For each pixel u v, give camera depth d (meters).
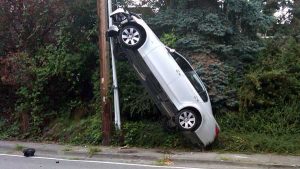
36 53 16.61
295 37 16.05
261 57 14.88
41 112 16.14
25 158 12.37
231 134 13.33
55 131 15.50
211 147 12.84
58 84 16.33
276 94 13.90
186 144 13.12
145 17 15.78
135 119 14.61
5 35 17.08
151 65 12.04
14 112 16.91
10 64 15.78
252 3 15.05
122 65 14.73
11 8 16.69
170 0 16.05
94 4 16.22
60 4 16.31
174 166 11.19
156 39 12.24
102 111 14.12
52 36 16.83
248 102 13.77
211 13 14.79
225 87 14.00
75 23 16.33
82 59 16.06
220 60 14.64
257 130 13.52
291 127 13.34
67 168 10.79
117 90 14.16
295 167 10.76
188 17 14.84
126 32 12.05
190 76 12.66
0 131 16.47
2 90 17.47
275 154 12.20
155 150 12.98
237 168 10.97
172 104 12.30
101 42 14.10
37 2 16.48
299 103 13.80
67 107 16.33
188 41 14.35
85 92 16.62
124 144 13.74
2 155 12.95
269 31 17.31
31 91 16.09
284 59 14.57
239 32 15.33
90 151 12.83
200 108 12.20
